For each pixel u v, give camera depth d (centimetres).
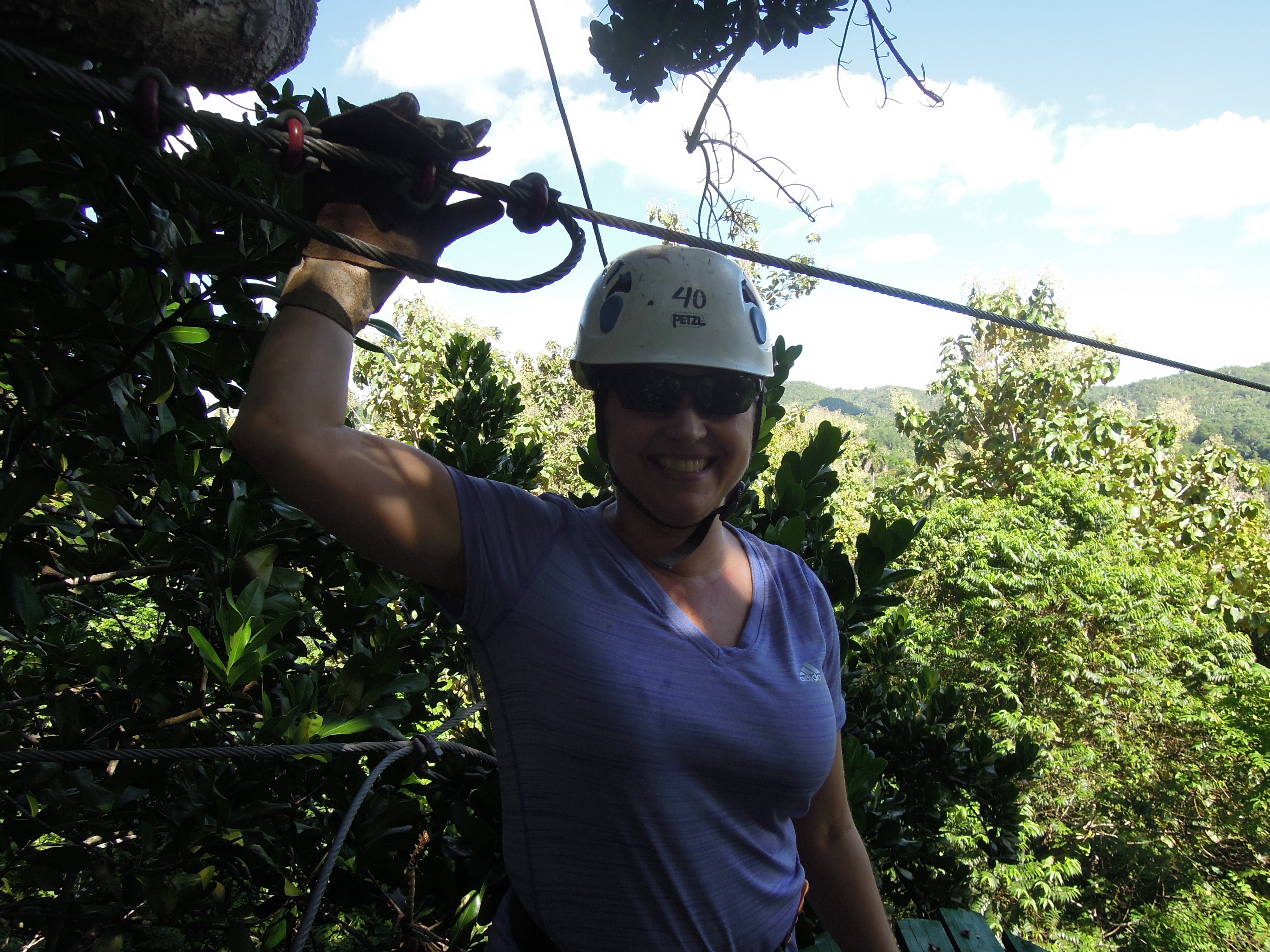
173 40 103
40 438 187
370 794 267
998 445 2194
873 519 305
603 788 111
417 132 89
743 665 118
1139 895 1276
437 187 96
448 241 105
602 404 126
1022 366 2359
